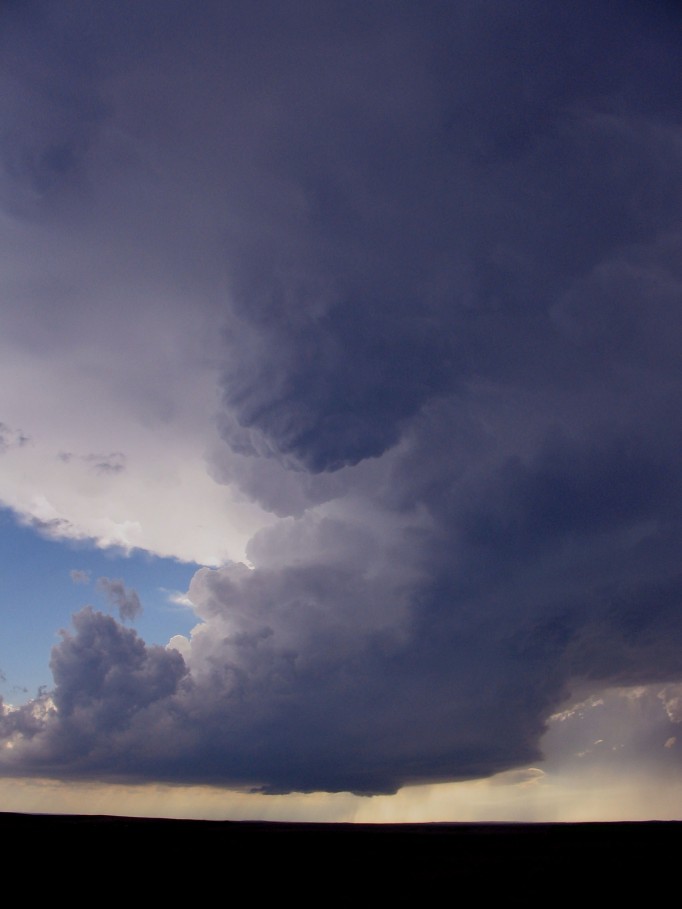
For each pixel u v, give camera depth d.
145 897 32.59
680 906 30.69
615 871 37.09
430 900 31.94
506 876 36.44
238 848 44.03
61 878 35.78
